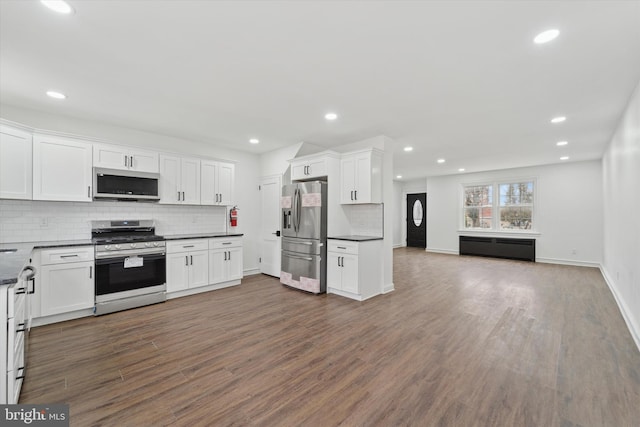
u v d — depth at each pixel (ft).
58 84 8.66
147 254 11.84
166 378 6.61
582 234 20.90
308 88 8.95
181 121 12.09
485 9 5.45
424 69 7.77
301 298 13.00
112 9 5.41
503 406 5.67
